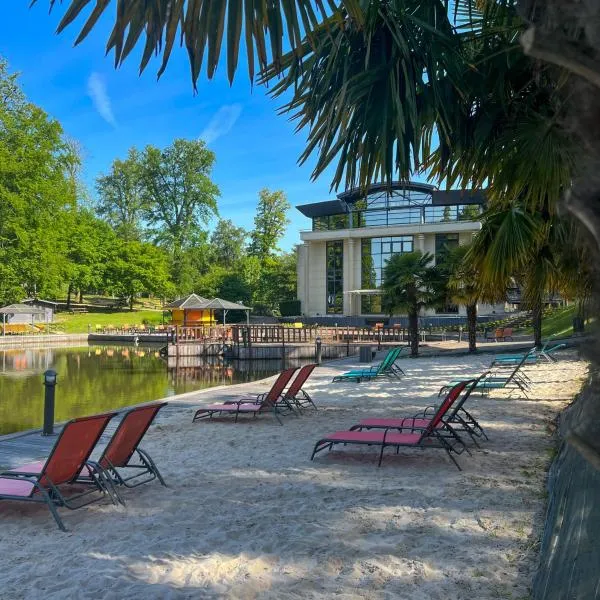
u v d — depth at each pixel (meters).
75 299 75.56
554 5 0.91
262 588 3.54
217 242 87.19
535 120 5.24
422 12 5.32
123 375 24.55
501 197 6.23
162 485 5.95
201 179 72.94
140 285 66.62
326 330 38.72
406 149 5.39
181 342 34.88
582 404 0.98
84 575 3.78
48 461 4.85
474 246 7.16
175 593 3.49
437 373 17.39
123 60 2.46
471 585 3.47
